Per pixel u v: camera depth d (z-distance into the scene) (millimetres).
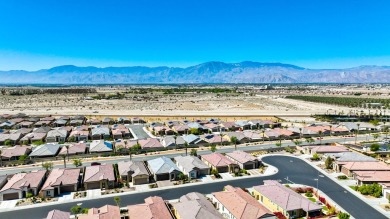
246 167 108688
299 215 73375
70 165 111188
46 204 80062
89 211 68812
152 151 130000
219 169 105750
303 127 172875
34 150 123188
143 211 67875
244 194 79562
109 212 67312
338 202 81562
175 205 72375
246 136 152375
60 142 147500
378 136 163125
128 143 135875
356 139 156375
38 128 167125
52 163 106875
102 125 190375
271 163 116000
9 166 111125
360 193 87562
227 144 143625
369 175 95125
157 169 98625
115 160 117000
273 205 76750
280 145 138750
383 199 83438
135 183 94062
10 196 83438
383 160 118500
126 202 80938
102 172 94250
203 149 134000
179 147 136250
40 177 91812
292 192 80562
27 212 75625
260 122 189375
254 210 68875
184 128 171625
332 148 126438
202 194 82375
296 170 107938
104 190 89250
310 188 89562
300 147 134375
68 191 88125
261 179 98875
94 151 124938
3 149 128500
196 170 100375
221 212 74250
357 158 108812
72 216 73125
